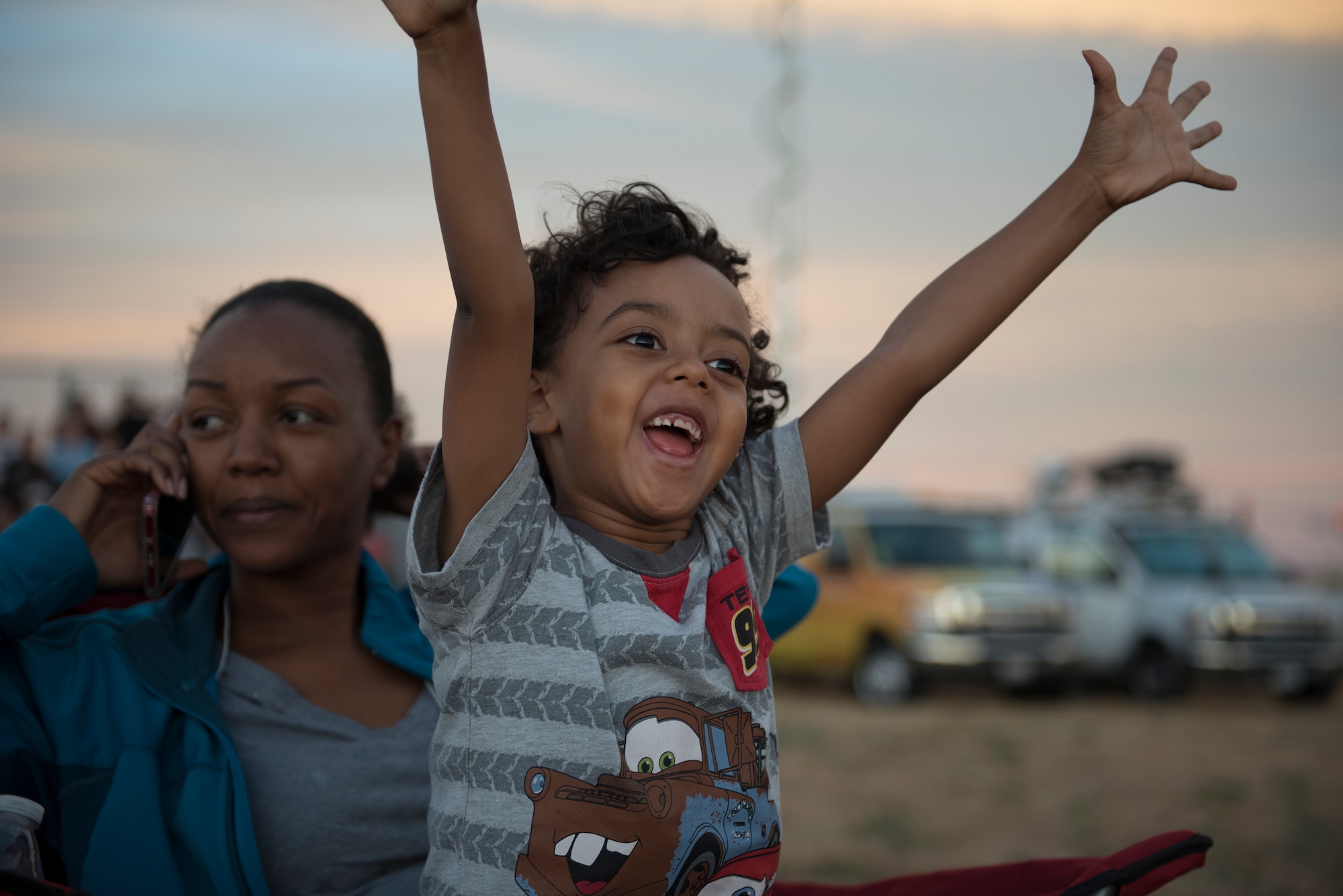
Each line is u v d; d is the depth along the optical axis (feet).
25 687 6.34
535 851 5.04
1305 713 39.17
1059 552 45.16
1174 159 6.34
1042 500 54.75
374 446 7.07
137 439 6.85
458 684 5.24
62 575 6.38
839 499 46.01
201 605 6.88
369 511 7.58
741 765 5.41
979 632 38.78
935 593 38.96
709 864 5.25
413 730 6.81
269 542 6.62
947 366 6.42
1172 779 27.43
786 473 6.25
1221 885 19.07
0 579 6.19
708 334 5.54
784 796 25.12
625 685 5.25
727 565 5.78
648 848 5.12
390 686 7.02
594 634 5.23
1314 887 18.98
